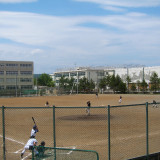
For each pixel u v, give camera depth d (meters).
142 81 83.25
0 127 17.80
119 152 11.25
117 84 85.06
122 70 96.06
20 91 73.69
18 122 19.84
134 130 16.09
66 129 16.75
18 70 95.25
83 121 20.06
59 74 128.38
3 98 62.53
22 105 39.94
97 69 110.31
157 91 78.75
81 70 110.94
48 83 132.75
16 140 13.92
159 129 16.45
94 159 9.05
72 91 91.50
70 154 9.66
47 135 14.96
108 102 43.53
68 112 26.41
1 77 91.69
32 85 98.06
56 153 9.71
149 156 10.60
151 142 13.04
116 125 18.00
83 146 12.34
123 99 50.84
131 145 12.43
